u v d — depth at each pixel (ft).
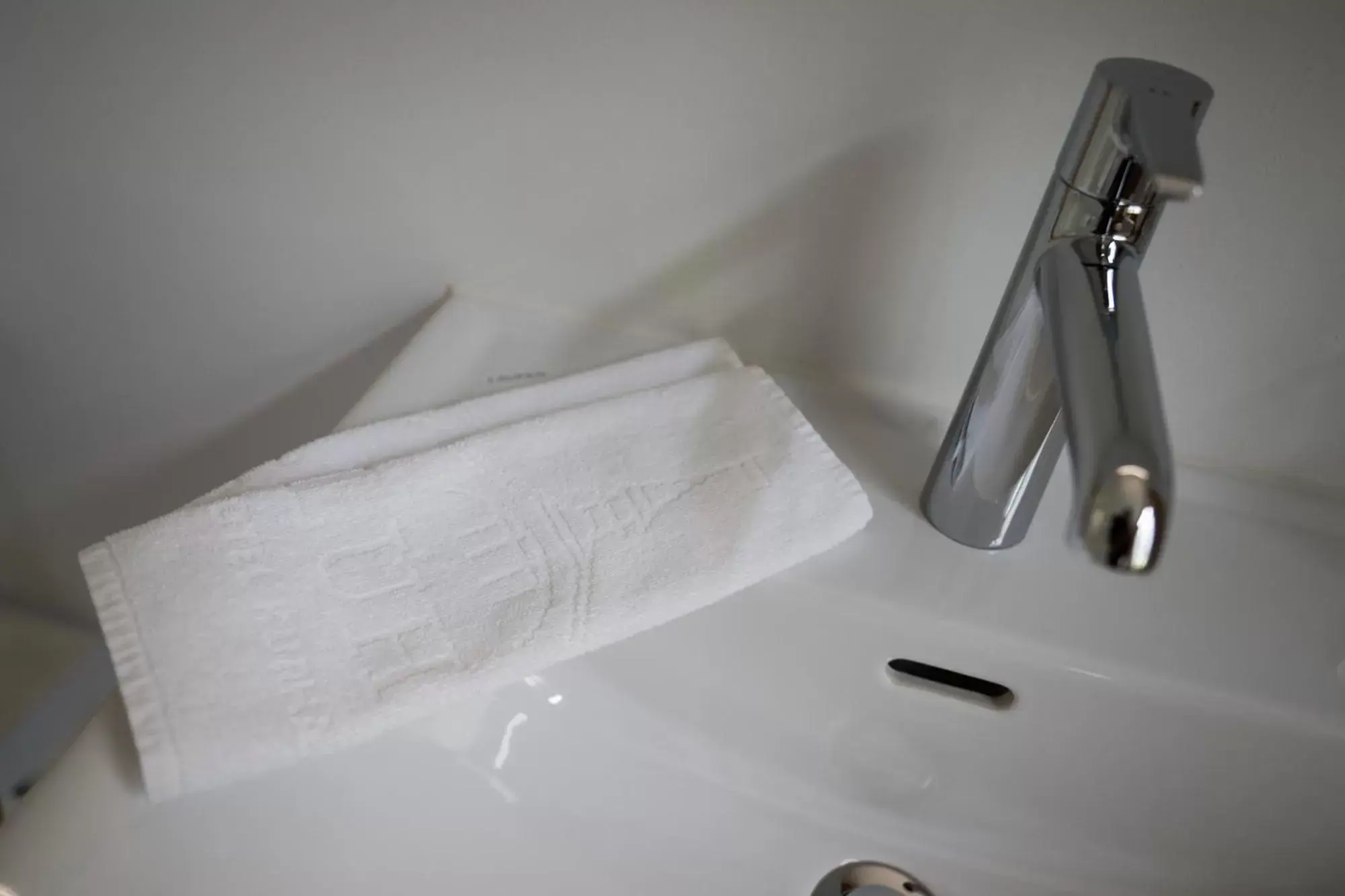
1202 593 1.67
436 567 1.53
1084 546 0.99
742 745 1.77
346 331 2.24
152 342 2.37
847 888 1.70
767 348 2.05
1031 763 1.66
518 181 1.93
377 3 1.75
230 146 1.99
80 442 2.63
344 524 1.54
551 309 2.10
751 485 1.69
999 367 1.52
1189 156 1.10
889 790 1.76
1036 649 1.54
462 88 1.83
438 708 1.40
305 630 1.41
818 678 1.67
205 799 1.31
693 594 1.54
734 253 1.93
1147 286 1.76
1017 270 1.44
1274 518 1.85
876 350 1.99
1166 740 1.56
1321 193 1.59
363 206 2.02
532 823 1.61
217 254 2.17
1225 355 1.80
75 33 1.89
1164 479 0.98
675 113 1.78
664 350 1.92
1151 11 1.50
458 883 1.49
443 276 2.10
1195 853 1.67
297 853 1.35
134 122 1.99
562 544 1.58
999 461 1.59
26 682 3.11
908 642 1.58
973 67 1.61
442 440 1.73
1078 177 1.26
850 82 1.68
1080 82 1.59
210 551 1.44
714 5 1.64
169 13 1.83
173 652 1.34
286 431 2.48
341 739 1.33
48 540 2.89
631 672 1.69
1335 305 1.69
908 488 1.81
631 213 1.92
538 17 1.71
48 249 2.24
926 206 1.78
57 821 1.24
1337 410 1.80
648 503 1.65
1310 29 1.46
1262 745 1.51
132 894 1.22
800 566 1.63
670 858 1.67
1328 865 1.61
